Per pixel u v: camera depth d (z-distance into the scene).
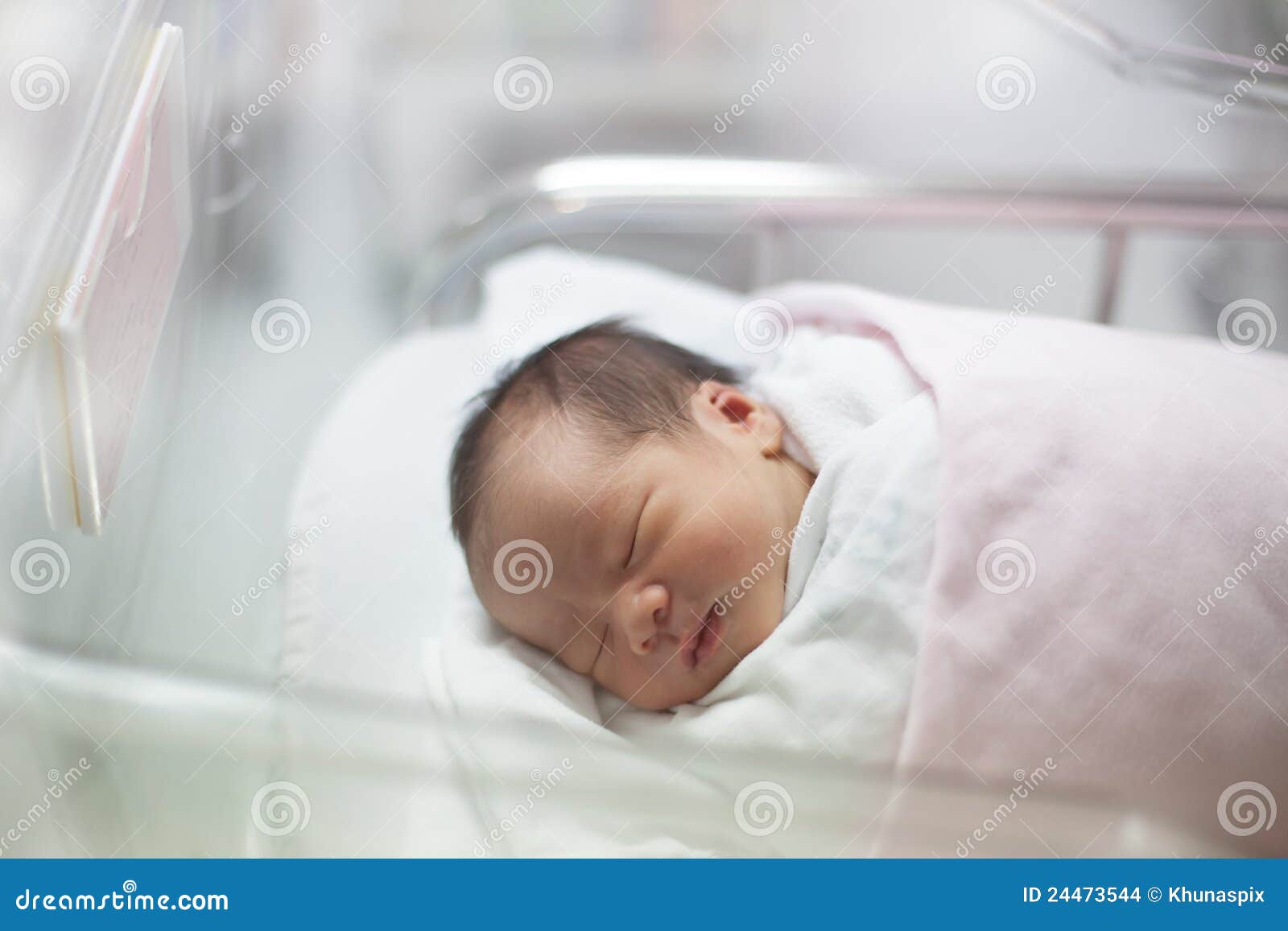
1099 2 1.71
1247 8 1.71
